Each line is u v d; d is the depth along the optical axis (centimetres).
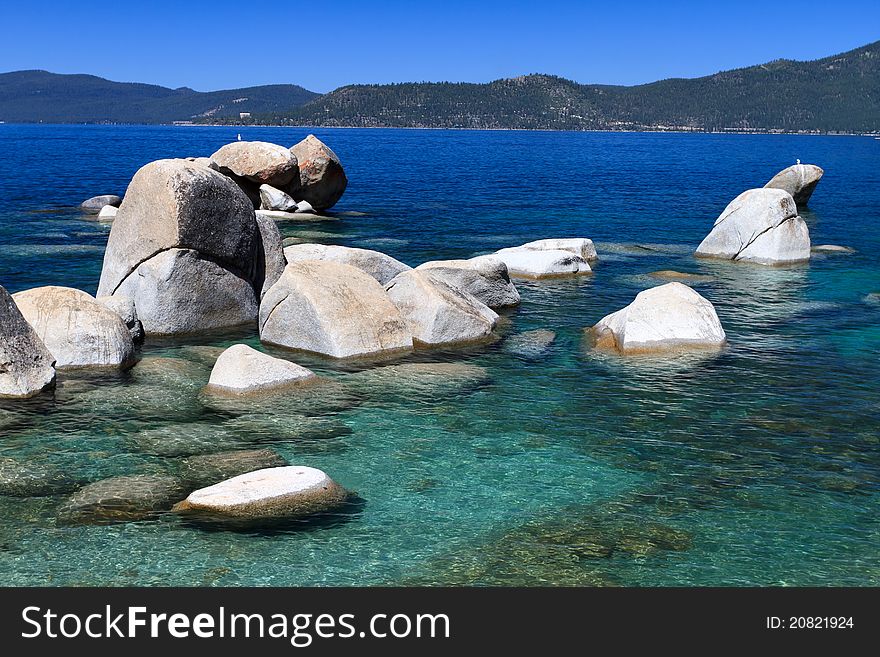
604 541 823
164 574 759
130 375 1210
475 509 876
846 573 781
